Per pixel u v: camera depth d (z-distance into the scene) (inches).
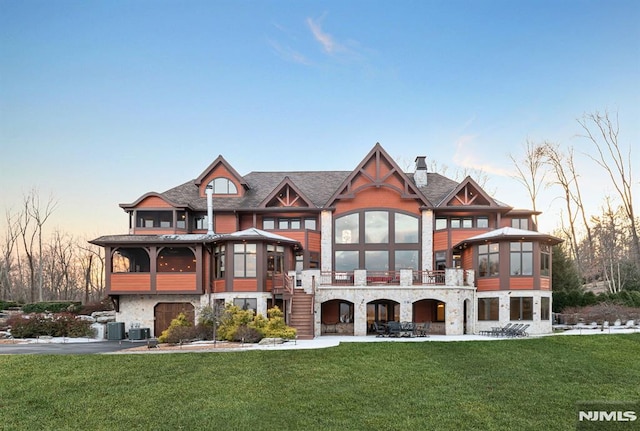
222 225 1414.9
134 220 1381.6
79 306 1609.3
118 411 580.7
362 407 602.5
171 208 1374.3
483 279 1262.3
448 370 772.6
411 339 1041.5
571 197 2245.3
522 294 1206.9
